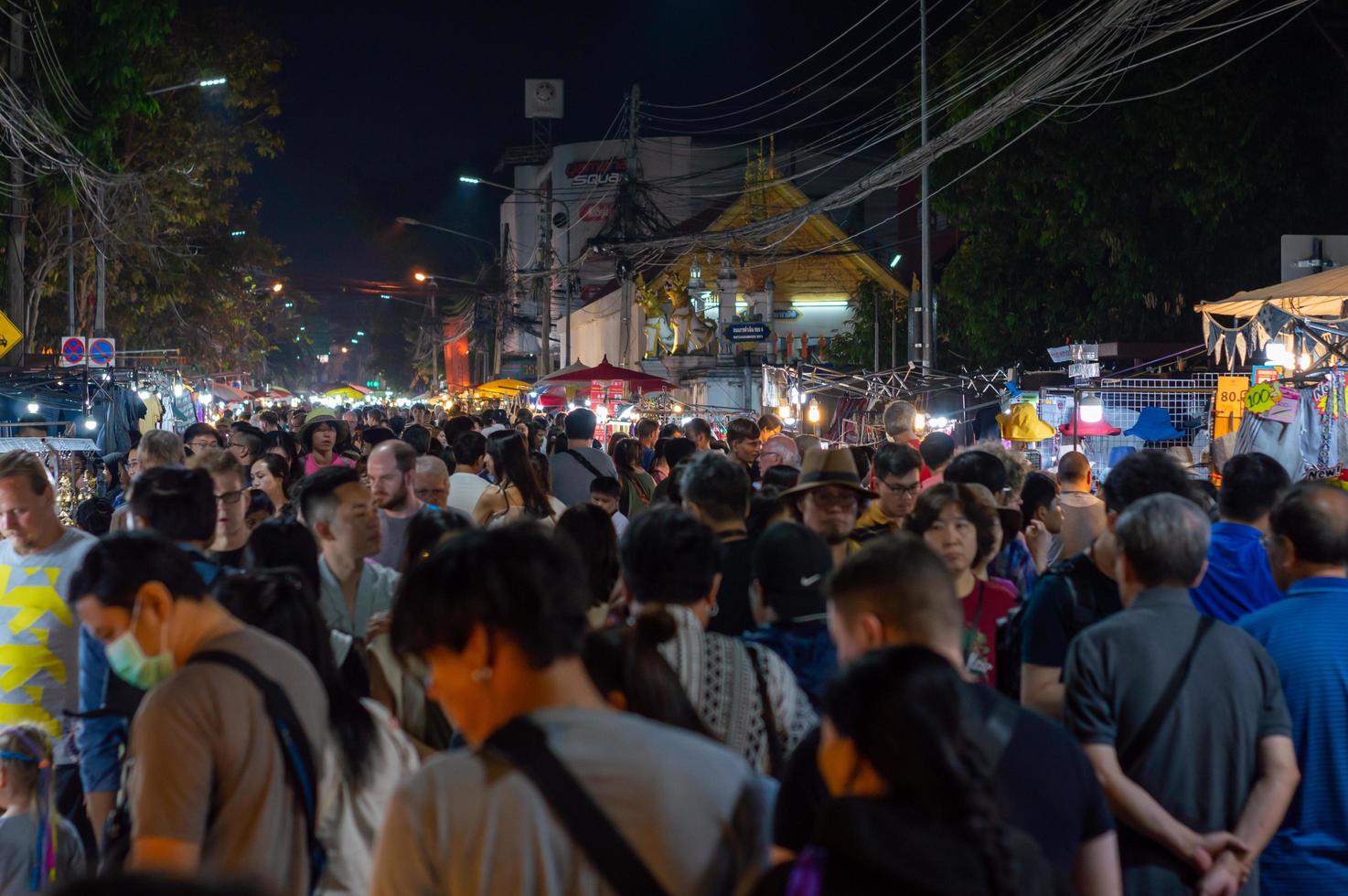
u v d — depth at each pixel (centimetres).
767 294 4066
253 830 317
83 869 531
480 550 239
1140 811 374
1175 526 390
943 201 2672
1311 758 412
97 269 2764
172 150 3384
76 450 1360
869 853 206
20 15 2058
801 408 1795
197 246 4169
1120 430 1378
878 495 693
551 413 3197
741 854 237
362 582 529
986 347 2781
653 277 4406
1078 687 388
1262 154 2173
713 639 370
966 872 206
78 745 459
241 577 383
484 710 239
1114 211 2395
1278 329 1096
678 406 2630
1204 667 382
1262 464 505
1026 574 662
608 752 228
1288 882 411
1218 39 2133
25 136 2164
